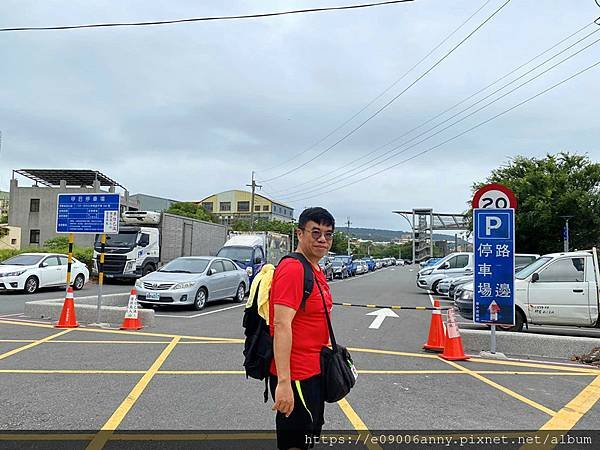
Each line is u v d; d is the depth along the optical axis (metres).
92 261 28.53
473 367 8.13
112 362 7.88
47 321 11.95
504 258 8.98
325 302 3.33
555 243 25.81
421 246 84.50
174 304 14.29
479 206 9.10
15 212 47.78
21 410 5.55
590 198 24.89
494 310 8.95
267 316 3.31
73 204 11.63
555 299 11.42
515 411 5.92
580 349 8.97
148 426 5.14
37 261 19.89
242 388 6.54
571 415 5.82
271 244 27.52
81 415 5.42
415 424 5.40
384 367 8.02
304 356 3.23
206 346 9.29
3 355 8.23
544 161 27.19
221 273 16.36
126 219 25.23
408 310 16.38
